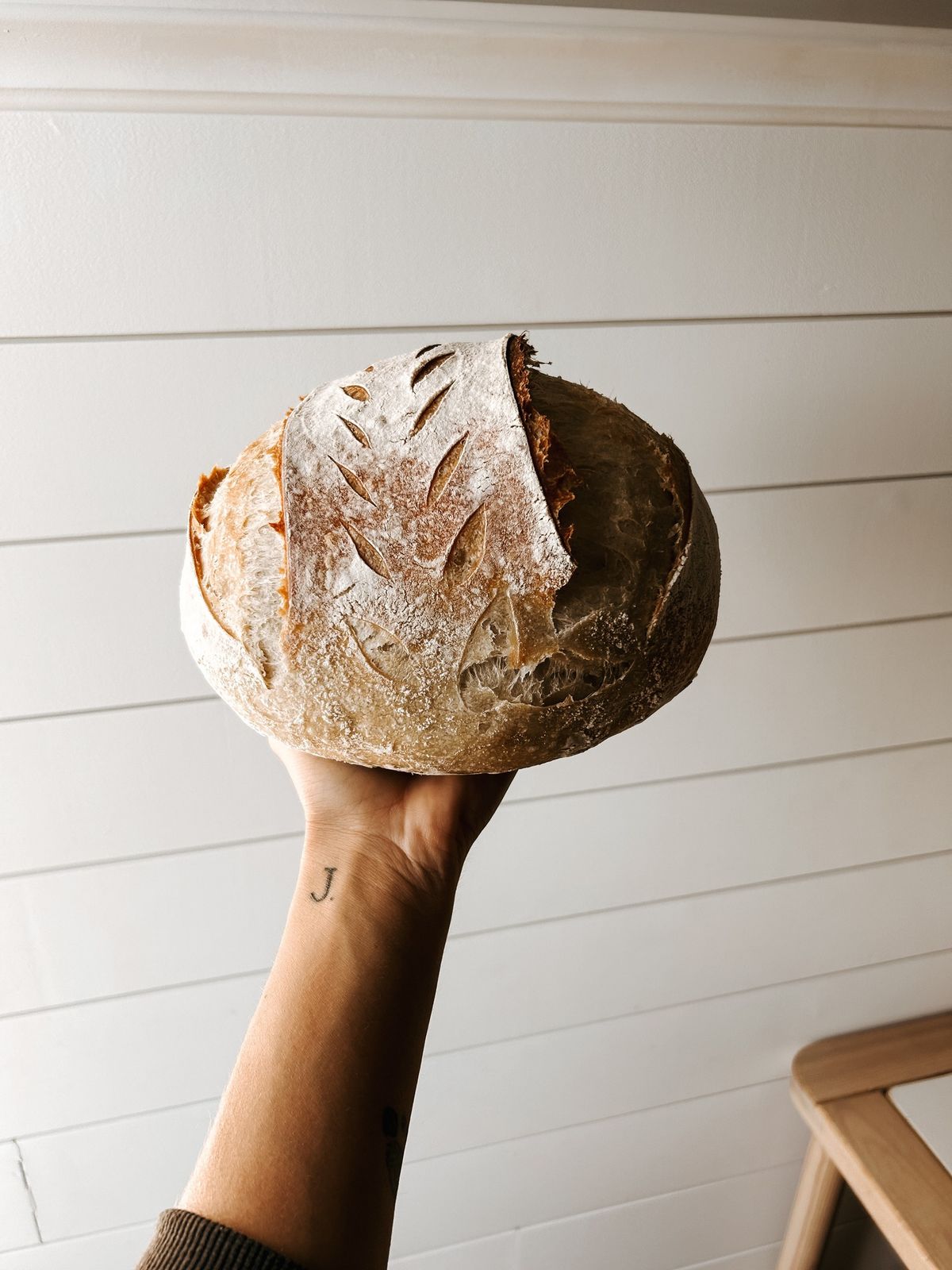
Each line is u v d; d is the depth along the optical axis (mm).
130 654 881
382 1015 585
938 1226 1018
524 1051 1197
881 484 969
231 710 924
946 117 854
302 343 815
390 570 525
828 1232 1305
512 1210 1305
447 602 524
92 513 826
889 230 882
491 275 827
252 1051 561
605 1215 1347
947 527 1000
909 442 959
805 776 1104
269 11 712
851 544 987
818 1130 1181
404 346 837
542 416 546
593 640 538
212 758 940
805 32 799
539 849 1076
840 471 956
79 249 750
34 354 771
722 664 1019
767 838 1132
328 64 738
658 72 792
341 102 750
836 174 854
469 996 1146
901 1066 1230
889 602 1021
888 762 1118
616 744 1035
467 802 704
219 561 577
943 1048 1257
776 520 962
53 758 905
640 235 839
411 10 733
